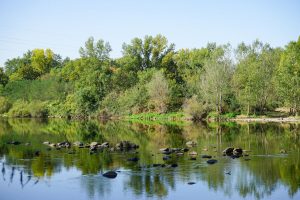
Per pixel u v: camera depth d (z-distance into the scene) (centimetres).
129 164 2766
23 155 3170
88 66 11131
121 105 9425
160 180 2291
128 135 4916
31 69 13775
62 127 6319
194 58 11269
